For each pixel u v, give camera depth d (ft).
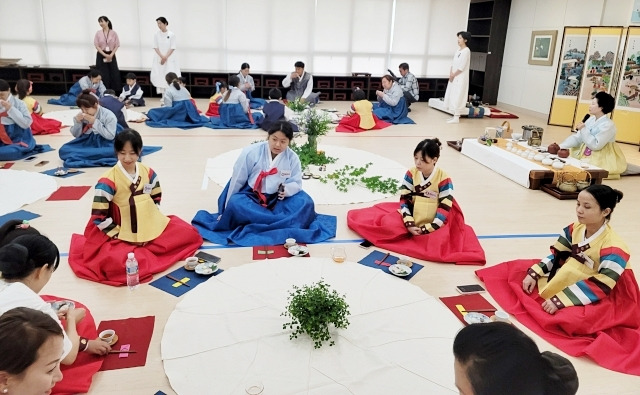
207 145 20.57
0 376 3.86
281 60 35.53
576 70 26.94
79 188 14.47
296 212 11.72
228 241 11.14
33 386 4.02
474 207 14.39
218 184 15.38
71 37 33.04
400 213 11.57
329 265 9.99
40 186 14.47
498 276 9.80
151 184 10.31
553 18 29.50
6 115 17.28
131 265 9.02
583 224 8.65
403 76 31.73
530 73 31.73
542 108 30.86
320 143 21.77
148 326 7.95
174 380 6.67
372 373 6.86
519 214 13.93
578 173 15.79
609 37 24.80
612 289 8.32
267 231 11.38
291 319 8.02
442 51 37.01
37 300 5.71
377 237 11.39
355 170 17.06
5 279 6.00
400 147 21.66
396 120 27.89
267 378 6.71
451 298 9.14
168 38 31.04
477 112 30.25
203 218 12.01
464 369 2.94
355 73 35.81
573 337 8.07
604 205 8.10
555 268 9.11
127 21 33.24
